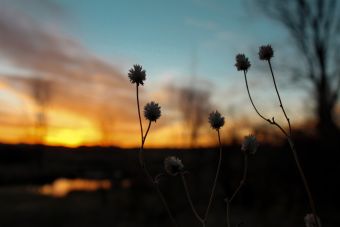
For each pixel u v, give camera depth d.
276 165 20.25
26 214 23.78
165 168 2.19
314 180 19.17
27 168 51.25
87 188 38.09
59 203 28.11
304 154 19.27
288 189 19.77
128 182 26.19
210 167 21.08
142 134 2.20
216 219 17.36
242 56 2.66
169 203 19.78
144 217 20.34
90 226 19.95
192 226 17.05
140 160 2.18
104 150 31.34
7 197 32.66
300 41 24.84
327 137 19.81
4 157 53.56
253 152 2.29
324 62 24.08
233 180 20.70
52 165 49.19
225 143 21.88
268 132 21.22
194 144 22.11
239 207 19.98
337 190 18.45
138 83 2.51
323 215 17.67
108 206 24.64
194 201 19.72
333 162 18.83
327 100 22.41
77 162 44.56
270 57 2.60
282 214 18.38
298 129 20.64
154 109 2.47
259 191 20.33
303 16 25.23
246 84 2.54
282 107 2.26
